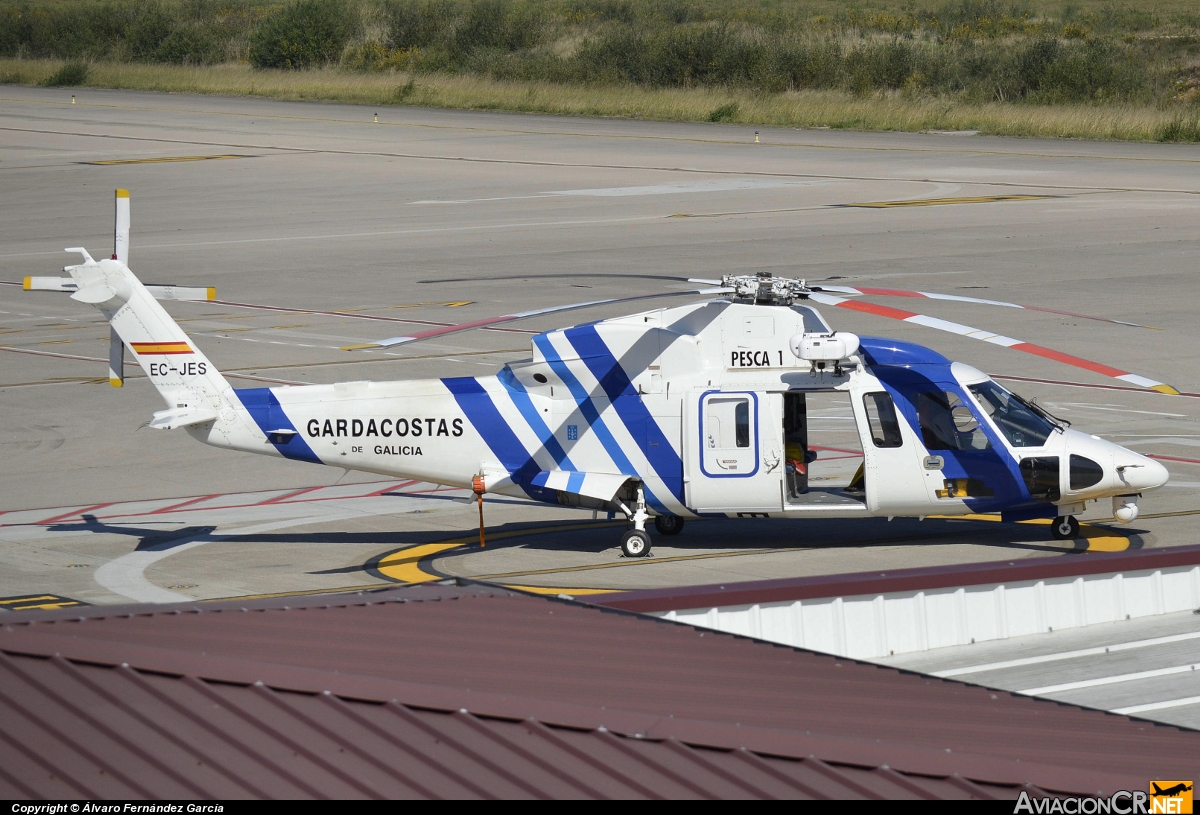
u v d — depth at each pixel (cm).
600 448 6481
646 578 6144
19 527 7219
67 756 2412
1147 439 8800
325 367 11344
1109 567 5369
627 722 2828
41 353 12419
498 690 2972
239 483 8275
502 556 6612
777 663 3503
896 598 5062
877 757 2791
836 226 19150
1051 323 12794
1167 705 4450
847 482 7562
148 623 3303
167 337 6531
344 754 2527
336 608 3659
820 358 6053
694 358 6425
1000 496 6356
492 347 12144
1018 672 4825
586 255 16962
